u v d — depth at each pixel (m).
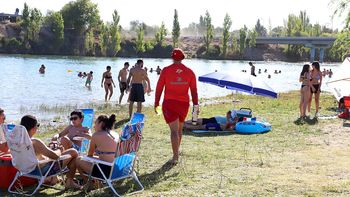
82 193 6.95
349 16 22.33
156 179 7.64
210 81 13.51
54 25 98.69
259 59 128.62
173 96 8.68
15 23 101.44
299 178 7.65
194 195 6.73
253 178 7.65
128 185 7.30
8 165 7.11
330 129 12.89
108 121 7.29
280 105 19.47
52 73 41.62
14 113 18.48
